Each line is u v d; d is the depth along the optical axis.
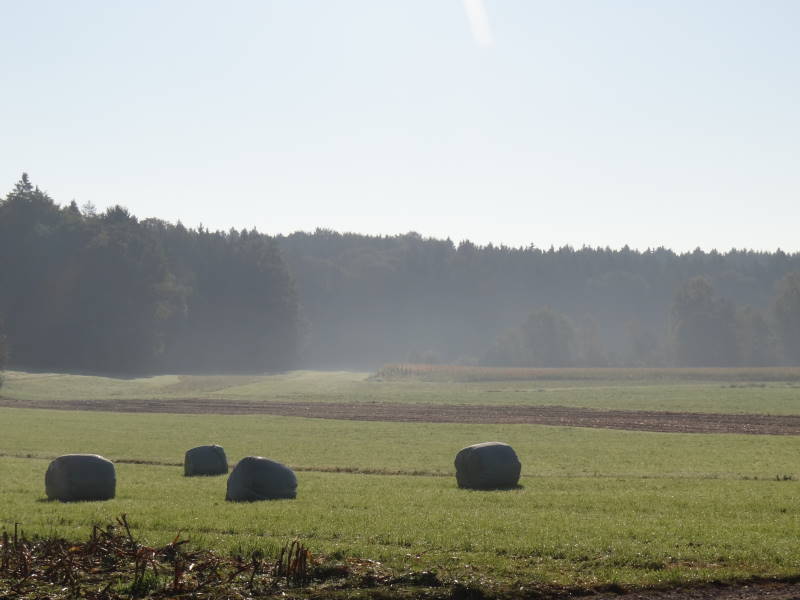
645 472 29.75
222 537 16.91
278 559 15.04
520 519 18.94
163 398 81.56
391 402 73.31
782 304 170.50
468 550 15.86
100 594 13.30
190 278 160.75
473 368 121.56
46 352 128.38
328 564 14.77
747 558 15.26
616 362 154.38
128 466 32.84
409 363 155.62
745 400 69.69
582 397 76.81
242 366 160.25
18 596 13.23
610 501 21.84
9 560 15.01
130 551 15.37
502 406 67.06
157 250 140.88
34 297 131.62
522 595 13.52
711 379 107.00
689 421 52.34
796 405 63.97
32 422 53.31
